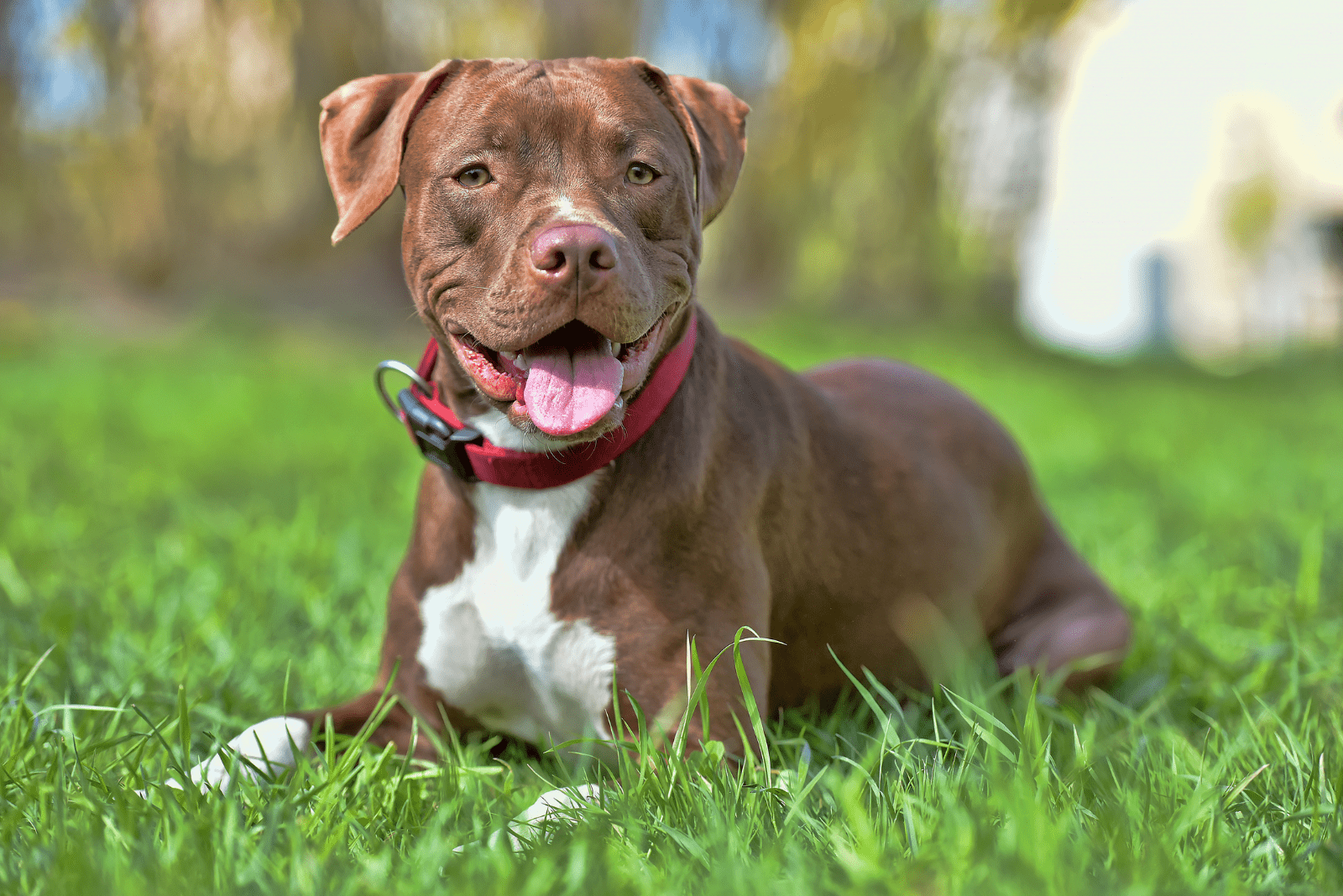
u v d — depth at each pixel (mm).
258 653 3551
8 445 7496
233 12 14703
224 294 14898
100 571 4688
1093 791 2393
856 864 1964
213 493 6488
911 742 2590
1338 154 26750
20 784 2377
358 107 2932
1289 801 2406
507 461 2762
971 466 3607
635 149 2734
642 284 2570
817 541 3109
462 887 1920
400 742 2986
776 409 3109
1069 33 17891
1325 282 27047
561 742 2965
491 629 2848
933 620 3344
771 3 16250
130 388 10508
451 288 2730
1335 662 3549
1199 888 1906
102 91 14898
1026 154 17984
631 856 2086
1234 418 11922
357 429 8828
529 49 14945
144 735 2637
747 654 2801
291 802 2311
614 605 2758
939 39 17000
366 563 4738
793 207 17047
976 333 17000
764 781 2420
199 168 15398
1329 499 6574
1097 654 3484
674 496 2764
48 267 15516
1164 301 27625
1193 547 5094
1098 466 8023
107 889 1888
